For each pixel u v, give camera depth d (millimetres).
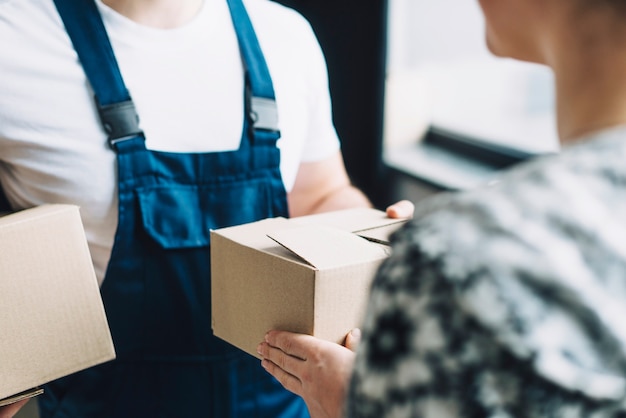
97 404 1249
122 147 1177
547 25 595
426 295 535
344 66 3176
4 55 1140
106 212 1218
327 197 1485
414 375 539
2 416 1045
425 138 3422
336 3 3070
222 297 1124
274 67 1330
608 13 555
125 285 1213
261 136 1284
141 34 1216
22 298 1003
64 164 1184
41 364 1035
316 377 937
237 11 1322
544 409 520
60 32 1175
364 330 577
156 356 1250
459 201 568
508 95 2975
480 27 2994
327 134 1453
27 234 993
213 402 1280
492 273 521
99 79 1176
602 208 542
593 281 524
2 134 1154
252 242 1060
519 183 562
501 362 517
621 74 561
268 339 1018
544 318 516
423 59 3275
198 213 1252
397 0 3209
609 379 521
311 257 975
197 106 1257
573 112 590
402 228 585
